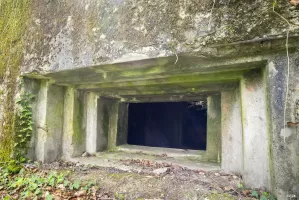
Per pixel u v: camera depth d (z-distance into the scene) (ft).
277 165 5.74
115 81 9.55
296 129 5.58
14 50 10.71
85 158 11.20
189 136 22.48
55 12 9.41
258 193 6.56
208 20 6.05
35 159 10.89
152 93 10.46
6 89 10.71
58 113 11.35
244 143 7.14
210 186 7.24
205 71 7.42
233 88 8.43
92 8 8.22
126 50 7.25
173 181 7.69
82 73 9.27
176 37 6.44
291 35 5.20
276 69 5.88
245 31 5.62
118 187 7.70
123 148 12.00
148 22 6.94
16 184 8.66
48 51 9.36
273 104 5.87
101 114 12.02
